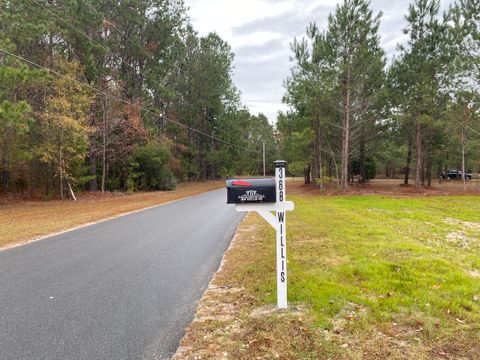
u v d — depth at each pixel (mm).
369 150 35438
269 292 5066
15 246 8695
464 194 23312
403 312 4285
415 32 25234
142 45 33062
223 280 5754
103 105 27172
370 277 5516
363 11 22891
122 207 17641
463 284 5176
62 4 24391
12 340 3832
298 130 29547
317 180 30250
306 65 25391
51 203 20609
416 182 26781
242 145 60062
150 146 32188
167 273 6258
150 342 3766
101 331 4027
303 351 3455
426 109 25594
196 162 49094
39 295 5203
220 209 15977
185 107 45156
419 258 6422
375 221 11133
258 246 8109
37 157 22438
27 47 22125
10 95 19344
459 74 23219
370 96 23969
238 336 3824
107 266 6734
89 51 24969
